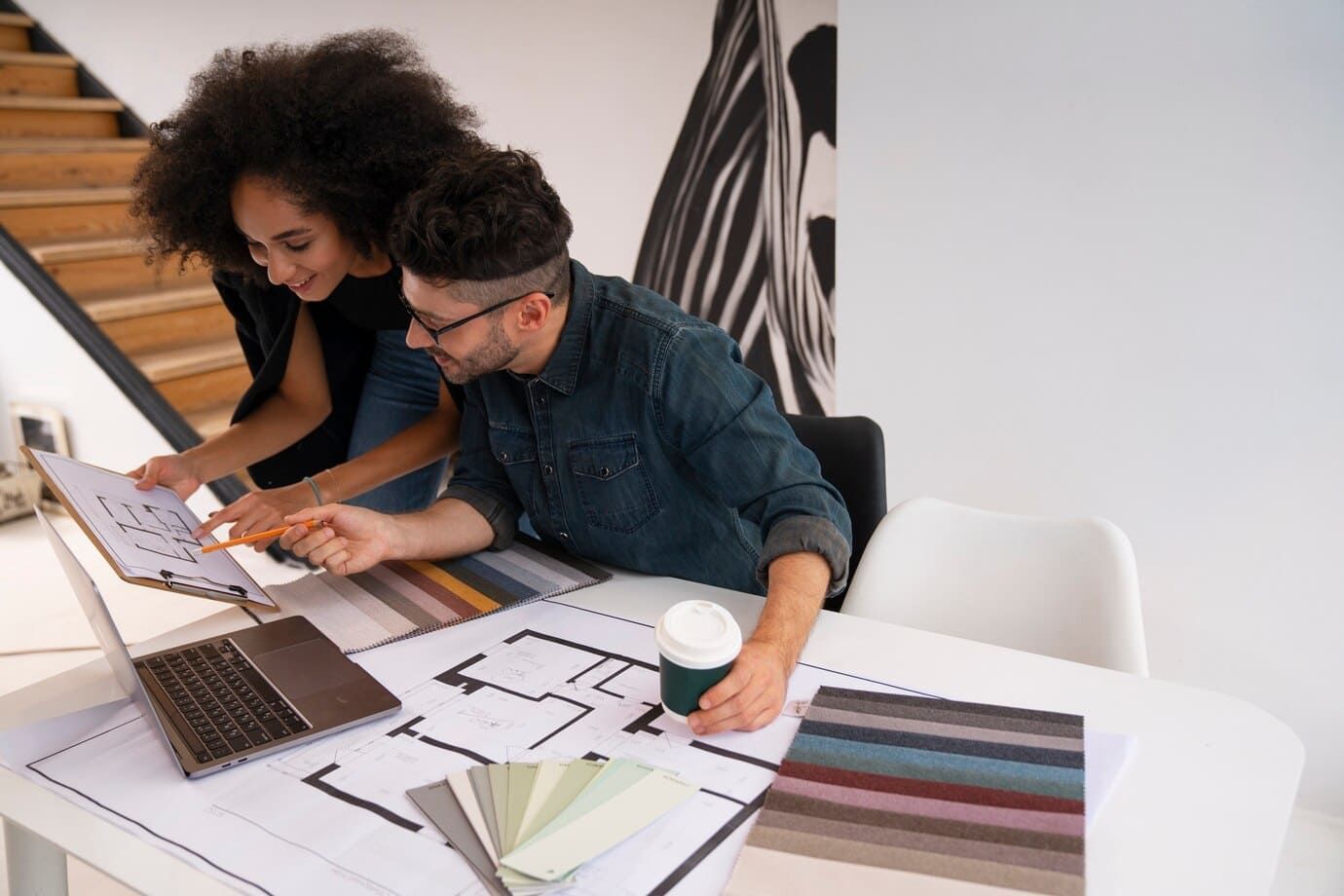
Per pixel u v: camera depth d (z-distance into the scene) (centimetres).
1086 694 108
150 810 92
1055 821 86
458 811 90
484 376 143
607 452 138
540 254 119
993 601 144
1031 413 232
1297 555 208
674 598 135
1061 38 211
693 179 267
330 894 81
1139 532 225
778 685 105
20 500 364
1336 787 211
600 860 84
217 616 134
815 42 240
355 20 314
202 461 169
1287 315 200
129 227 381
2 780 98
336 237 146
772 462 129
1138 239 212
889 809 88
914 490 252
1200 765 95
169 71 368
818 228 250
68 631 283
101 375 340
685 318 134
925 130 230
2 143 365
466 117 152
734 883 80
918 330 242
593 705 108
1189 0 196
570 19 276
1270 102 193
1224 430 211
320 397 192
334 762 99
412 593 137
